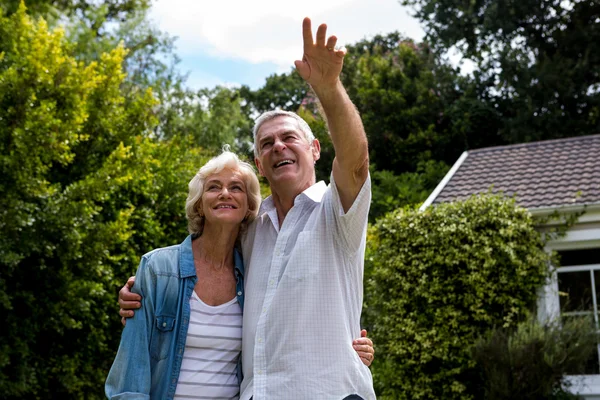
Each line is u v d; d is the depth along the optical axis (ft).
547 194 31.32
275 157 9.82
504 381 25.20
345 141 8.49
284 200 9.93
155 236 28.86
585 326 26.02
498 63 70.38
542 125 64.23
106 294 26.45
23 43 27.50
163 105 57.57
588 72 66.03
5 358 22.45
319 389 8.39
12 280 23.97
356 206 8.83
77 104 26.30
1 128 24.49
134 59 57.31
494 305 28.48
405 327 28.78
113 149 28.60
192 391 9.26
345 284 9.13
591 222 29.30
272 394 8.44
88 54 45.14
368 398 8.92
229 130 61.52
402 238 29.84
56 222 23.59
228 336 9.48
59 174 27.55
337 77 8.28
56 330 25.04
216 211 9.67
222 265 9.90
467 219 29.12
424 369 28.71
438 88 70.54
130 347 9.27
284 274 8.85
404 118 66.80
